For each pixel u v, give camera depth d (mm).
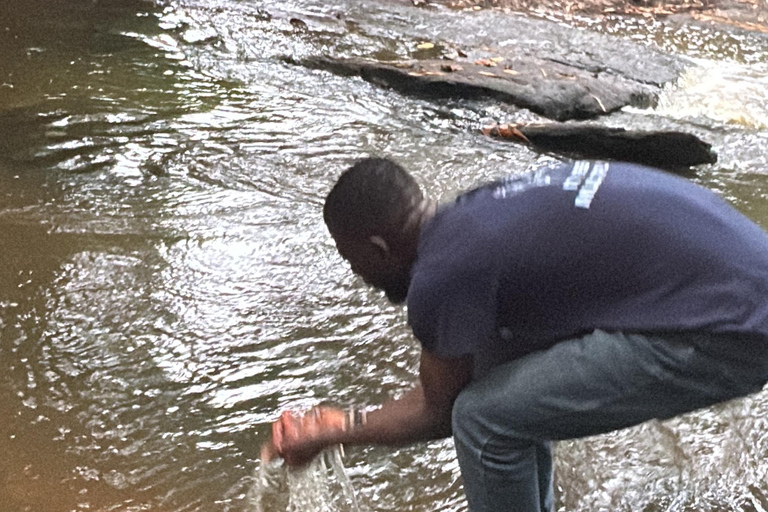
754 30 7164
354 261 1761
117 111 4695
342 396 2781
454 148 4609
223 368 2867
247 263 3432
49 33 5816
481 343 1635
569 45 6309
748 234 1606
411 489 2445
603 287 1573
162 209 3773
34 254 3365
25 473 2400
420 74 5293
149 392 2738
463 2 7379
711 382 1606
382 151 4504
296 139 4551
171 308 3133
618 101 5258
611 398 1637
